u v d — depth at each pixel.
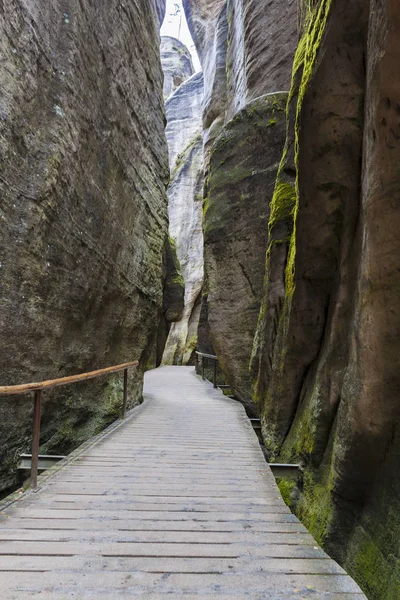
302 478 4.95
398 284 2.95
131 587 2.05
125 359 7.74
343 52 3.60
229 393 11.09
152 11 10.12
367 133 3.27
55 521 2.86
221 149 10.17
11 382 4.07
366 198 3.17
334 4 3.50
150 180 9.35
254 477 3.99
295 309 5.21
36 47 4.57
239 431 6.07
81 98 5.61
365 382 3.29
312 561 2.36
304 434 5.00
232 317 9.24
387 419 3.24
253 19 13.45
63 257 5.07
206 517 3.01
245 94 13.56
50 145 4.67
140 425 6.41
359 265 3.83
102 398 6.53
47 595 1.97
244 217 9.23
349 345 4.01
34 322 4.41
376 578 3.10
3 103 3.90
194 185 34.72
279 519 2.99
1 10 3.93
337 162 4.00
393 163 2.87
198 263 31.19
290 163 7.21
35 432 3.55
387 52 2.70
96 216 6.14
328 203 4.30
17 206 4.13
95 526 2.79
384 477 3.40
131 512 3.07
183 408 8.14
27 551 2.41
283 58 11.97
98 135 6.24
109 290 6.74
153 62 9.94
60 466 4.23
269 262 6.94
